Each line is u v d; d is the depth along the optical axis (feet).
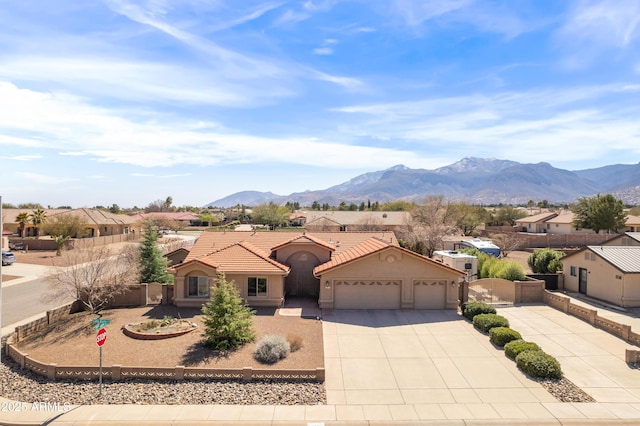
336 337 70.69
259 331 72.74
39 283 115.24
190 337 68.74
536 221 274.57
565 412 46.32
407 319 81.71
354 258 88.58
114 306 89.15
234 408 47.16
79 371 54.03
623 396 50.01
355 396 50.16
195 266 88.02
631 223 230.68
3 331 73.72
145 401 48.60
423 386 52.80
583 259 103.65
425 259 88.28
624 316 83.82
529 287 95.45
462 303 89.61
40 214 211.00
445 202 255.91
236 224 359.05
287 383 53.21
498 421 44.62
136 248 118.52
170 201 524.52
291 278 100.37
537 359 56.18
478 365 59.16
